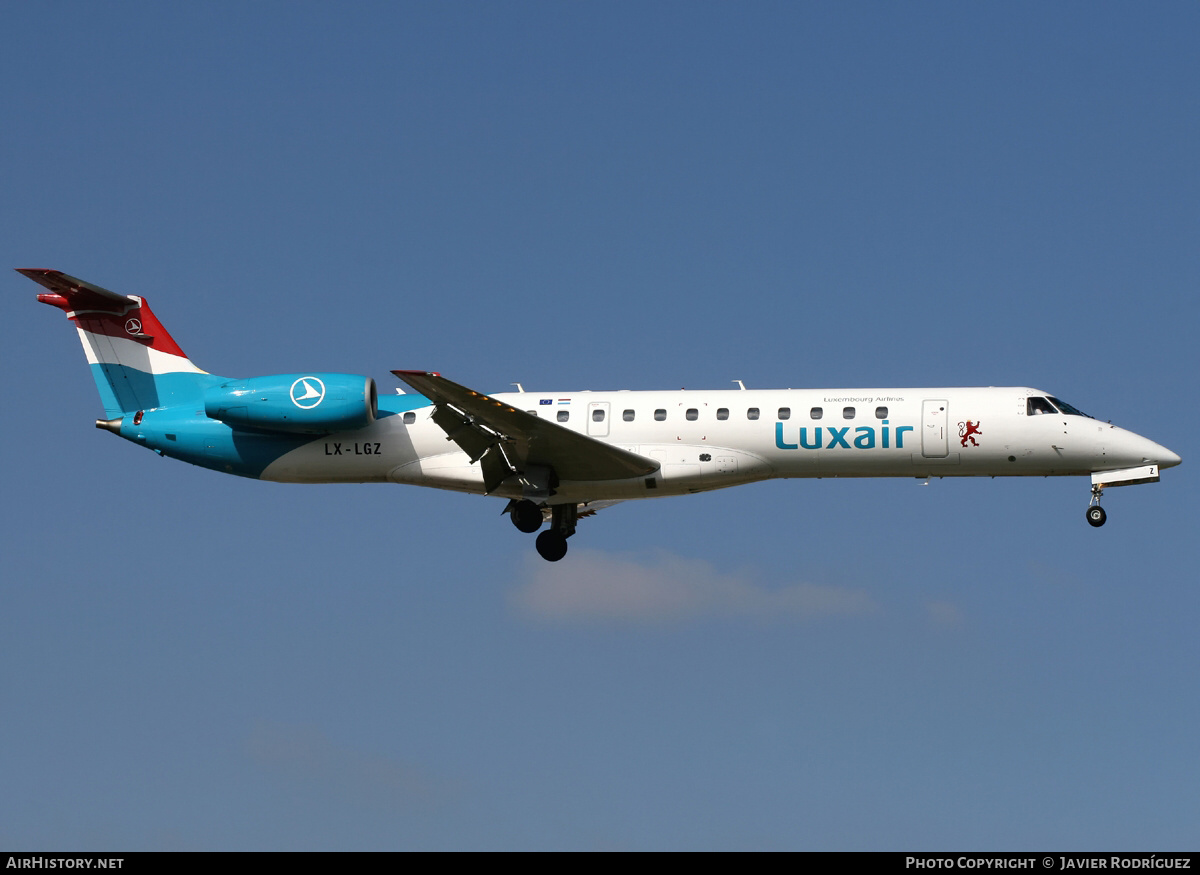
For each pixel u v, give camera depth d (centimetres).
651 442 7806
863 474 7806
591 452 7506
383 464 8112
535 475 7675
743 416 7756
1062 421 7588
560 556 8075
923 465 7706
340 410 7894
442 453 8069
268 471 8212
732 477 7756
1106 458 7550
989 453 7619
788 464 7781
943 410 7656
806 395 7806
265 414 7919
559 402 7988
